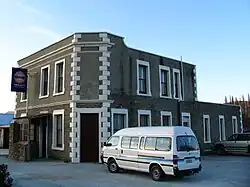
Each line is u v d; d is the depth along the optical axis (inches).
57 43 887.1
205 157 980.6
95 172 615.2
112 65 820.6
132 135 588.4
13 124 953.5
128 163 578.6
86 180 522.0
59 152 832.3
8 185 426.0
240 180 528.4
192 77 1139.9
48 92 911.7
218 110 1230.9
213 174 598.5
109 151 621.6
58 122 866.8
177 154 505.7
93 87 794.8
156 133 546.0
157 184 487.5
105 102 785.6
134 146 574.9
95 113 786.8
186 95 1090.7
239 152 1040.8
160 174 516.7
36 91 981.8
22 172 617.0
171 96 1014.4
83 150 776.3
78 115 785.6
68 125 801.6
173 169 501.0
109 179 532.7
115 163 606.2
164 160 514.0
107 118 781.9
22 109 1065.5
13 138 940.0
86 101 788.0
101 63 802.8
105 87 792.3
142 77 927.7
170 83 1019.3
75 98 791.7
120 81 836.0
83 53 810.8
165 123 984.3
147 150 546.6
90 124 785.6
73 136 778.8
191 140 536.4
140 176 566.6
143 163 549.0
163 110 970.7
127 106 845.8
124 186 468.4
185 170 509.7
